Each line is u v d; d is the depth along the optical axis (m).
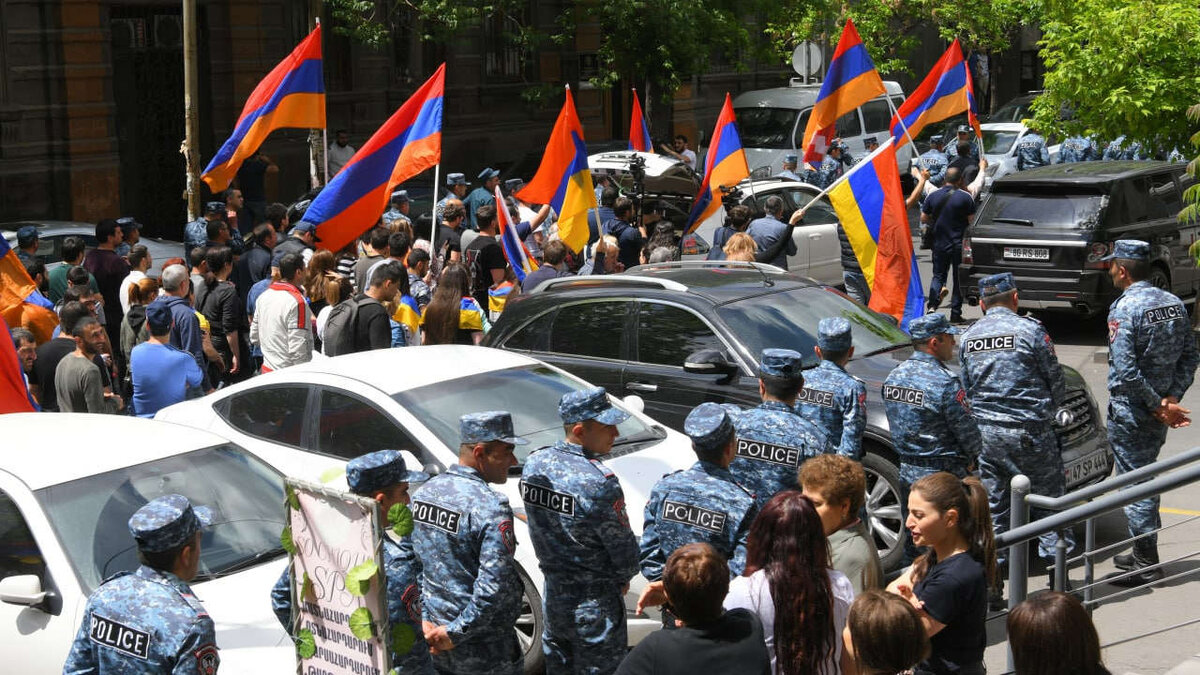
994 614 7.33
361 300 9.64
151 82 22.16
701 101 33.44
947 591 4.59
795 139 24.23
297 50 12.73
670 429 8.13
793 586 4.38
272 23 22.97
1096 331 15.05
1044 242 14.16
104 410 9.04
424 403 7.46
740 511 5.17
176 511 4.21
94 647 4.20
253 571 5.73
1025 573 6.09
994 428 7.47
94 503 5.73
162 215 22.66
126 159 22.06
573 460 5.23
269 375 8.05
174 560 4.23
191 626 4.12
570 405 5.29
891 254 10.84
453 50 26.22
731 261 10.27
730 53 24.50
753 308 9.01
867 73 13.13
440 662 5.12
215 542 5.83
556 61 28.36
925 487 4.73
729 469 6.00
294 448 7.70
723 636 4.07
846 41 13.08
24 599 5.23
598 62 25.56
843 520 5.02
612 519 5.16
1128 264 7.57
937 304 15.41
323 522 4.42
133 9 21.69
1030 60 45.00
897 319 10.85
